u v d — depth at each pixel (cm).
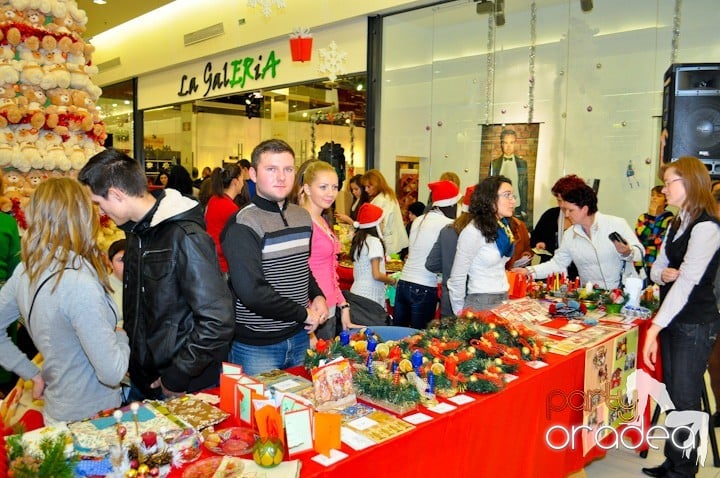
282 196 208
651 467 297
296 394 177
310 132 700
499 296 287
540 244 468
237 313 215
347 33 609
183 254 169
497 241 278
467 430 179
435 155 671
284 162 206
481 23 615
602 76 553
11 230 291
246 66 734
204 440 146
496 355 212
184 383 172
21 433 129
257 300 198
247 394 157
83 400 168
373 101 596
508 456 200
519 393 202
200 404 165
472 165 645
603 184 562
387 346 205
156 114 946
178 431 144
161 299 172
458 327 228
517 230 414
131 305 181
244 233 201
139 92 959
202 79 815
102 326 158
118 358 160
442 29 641
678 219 264
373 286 349
